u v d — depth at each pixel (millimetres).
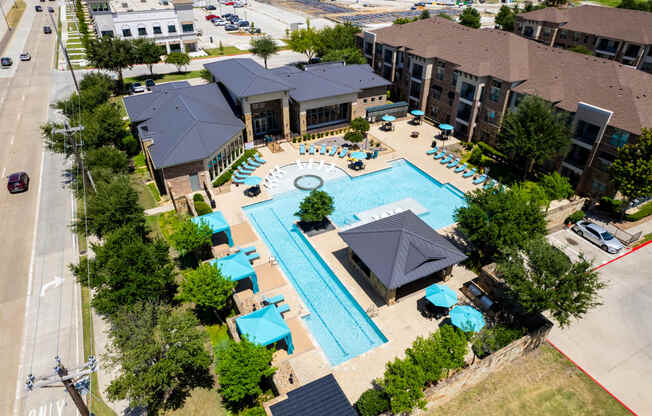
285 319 28516
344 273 32812
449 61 56812
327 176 47688
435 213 41469
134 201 33969
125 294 25359
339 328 28547
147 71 84750
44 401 23094
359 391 23594
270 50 80500
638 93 41156
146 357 20891
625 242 37000
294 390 22125
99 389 23797
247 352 21766
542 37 85875
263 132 57250
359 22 129250
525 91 47344
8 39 105250
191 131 43562
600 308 30344
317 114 58719
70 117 49750
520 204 32219
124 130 49250
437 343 22422
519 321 27359
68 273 32531
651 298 31312
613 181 38156
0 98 67938
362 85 59562
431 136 57812
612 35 72625
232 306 29594
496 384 24688
